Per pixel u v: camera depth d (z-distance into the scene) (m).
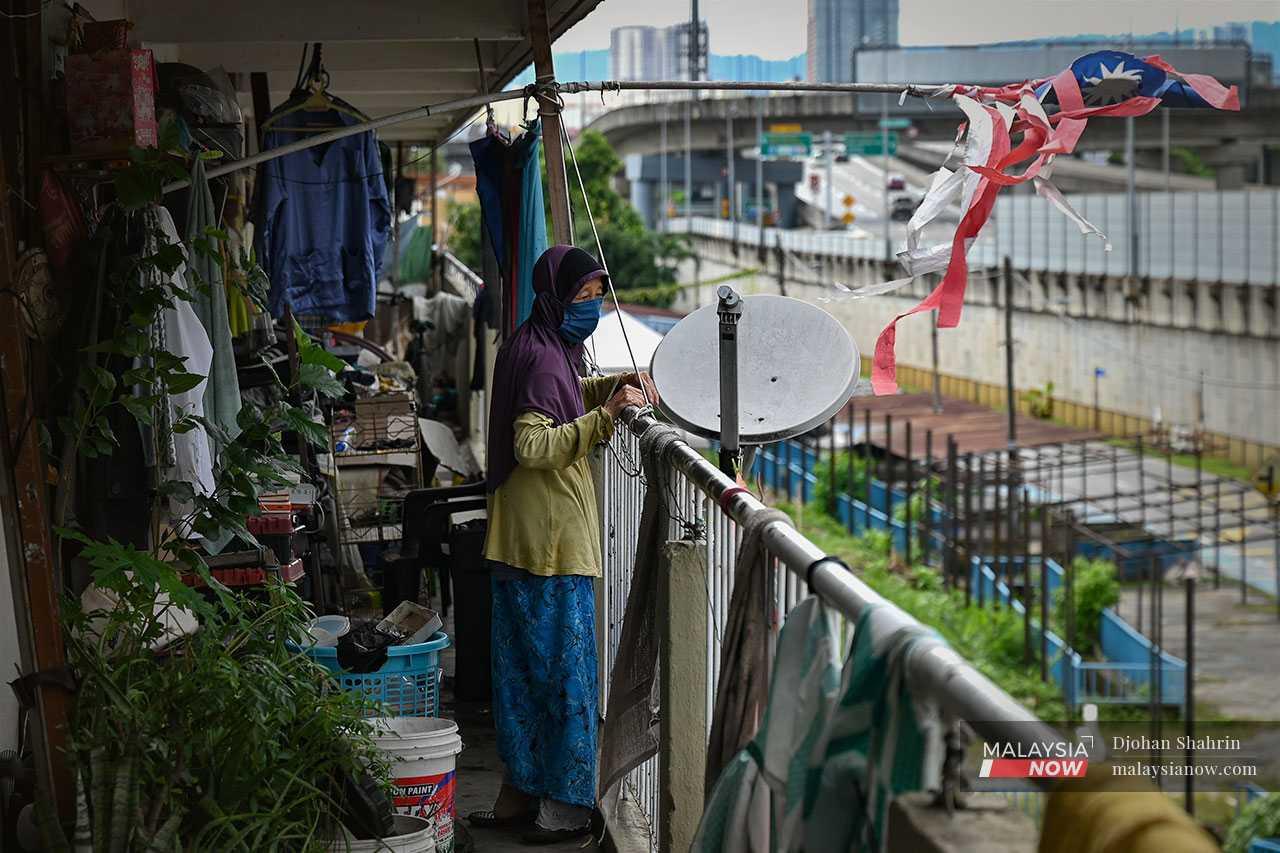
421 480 8.15
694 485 3.26
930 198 4.88
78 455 4.10
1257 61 51.09
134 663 3.55
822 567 2.10
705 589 3.16
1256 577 26.92
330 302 6.59
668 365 3.96
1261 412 32.56
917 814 1.65
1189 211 36.03
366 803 3.45
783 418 3.82
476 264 36.94
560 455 4.10
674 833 3.17
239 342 6.54
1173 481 32.72
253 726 3.31
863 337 49.44
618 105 67.44
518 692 4.34
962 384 45.38
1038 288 41.44
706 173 70.44
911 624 1.76
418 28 6.90
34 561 3.44
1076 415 39.66
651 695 3.77
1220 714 19.70
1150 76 4.88
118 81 4.01
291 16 6.80
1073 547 27.00
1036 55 45.03
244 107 11.11
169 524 4.48
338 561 6.74
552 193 5.69
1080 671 22.03
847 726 1.86
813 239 52.19
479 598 5.88
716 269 56.91
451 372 13.91
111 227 4.09
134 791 3.06
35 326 3.88
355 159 6.56
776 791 2.13
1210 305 34.28
